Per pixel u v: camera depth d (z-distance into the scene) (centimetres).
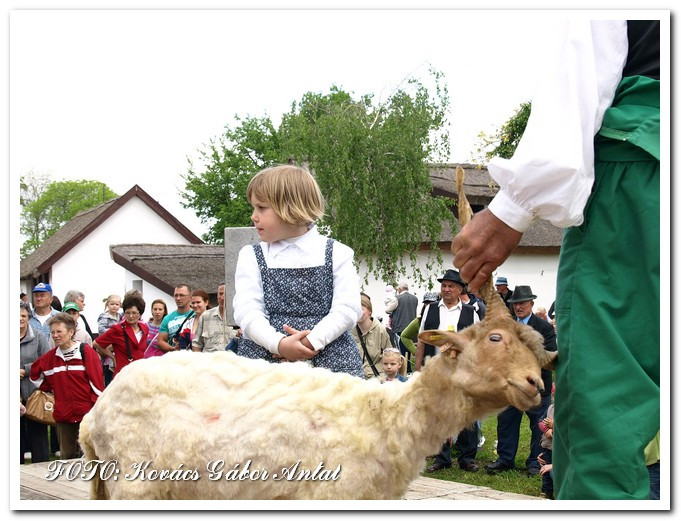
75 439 1038
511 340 356
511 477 992
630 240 345
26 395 1081
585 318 347
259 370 402
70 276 4469
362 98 3150
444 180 3288
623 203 346
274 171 450
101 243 4525
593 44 352
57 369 1031
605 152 353
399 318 1755
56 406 1027
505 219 354
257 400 387
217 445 381
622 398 332
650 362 340
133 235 4603
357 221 2892
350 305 444
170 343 1259
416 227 2997
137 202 4606
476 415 372
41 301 1366
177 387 394
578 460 339
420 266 3203
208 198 6378
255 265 452
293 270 446
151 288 3488
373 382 393
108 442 402
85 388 1027
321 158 2920
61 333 1030
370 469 373
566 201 338
